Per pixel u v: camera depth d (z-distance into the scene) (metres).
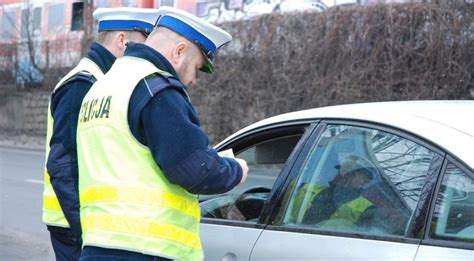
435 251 2.85
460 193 2.90
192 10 29.34
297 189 3.64
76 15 35.44
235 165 3.08
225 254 3.72
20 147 31.16
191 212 3.03
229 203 4.21
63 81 3.83
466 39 19.52
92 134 3.04
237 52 26.02
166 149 2.82
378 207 3.23
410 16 20.58
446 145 3.04
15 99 37.09
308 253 3.32
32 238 9.62
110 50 3.87
